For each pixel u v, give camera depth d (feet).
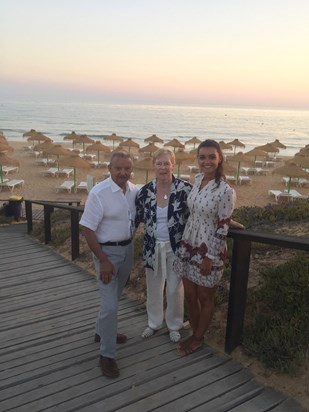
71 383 8.94
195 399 8.30
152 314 11.21
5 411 7.97
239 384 8.80
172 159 9.91
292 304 10.53
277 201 66.03
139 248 17.97
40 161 96.07
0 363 9.86
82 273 17.72
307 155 89.35
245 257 9.50
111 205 9.40
